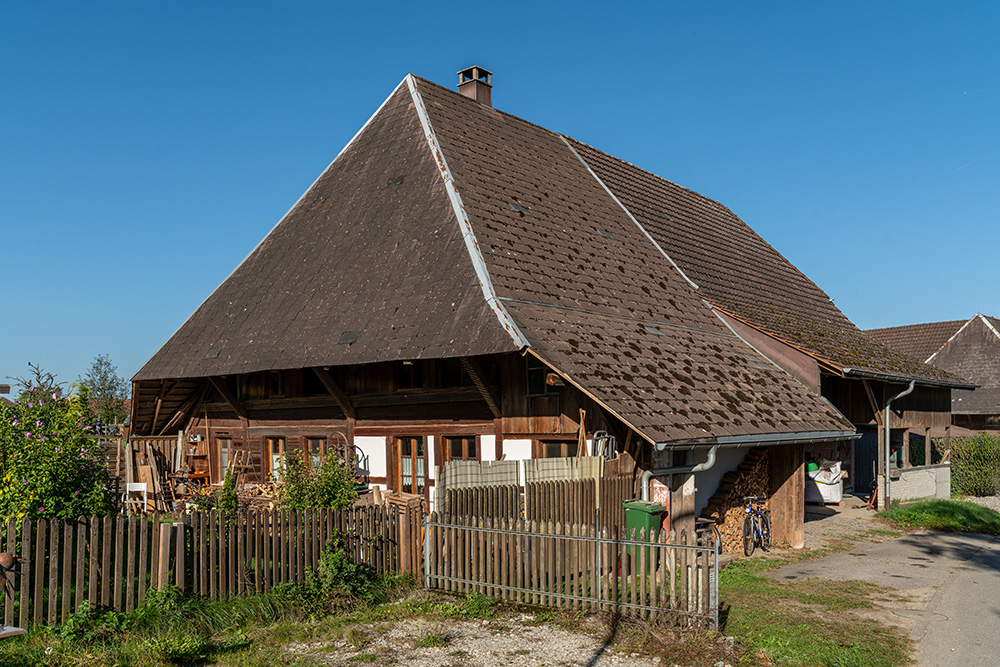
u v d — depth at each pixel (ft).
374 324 48.65
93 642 26.45
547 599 32.81
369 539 35.81
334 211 61.82
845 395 71.72
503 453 46.37
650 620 30.12
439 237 51.85
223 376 58.65
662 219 75.36
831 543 53.57
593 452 41.16
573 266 54.80
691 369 49.19
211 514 31.17
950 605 35.63
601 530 32.09
